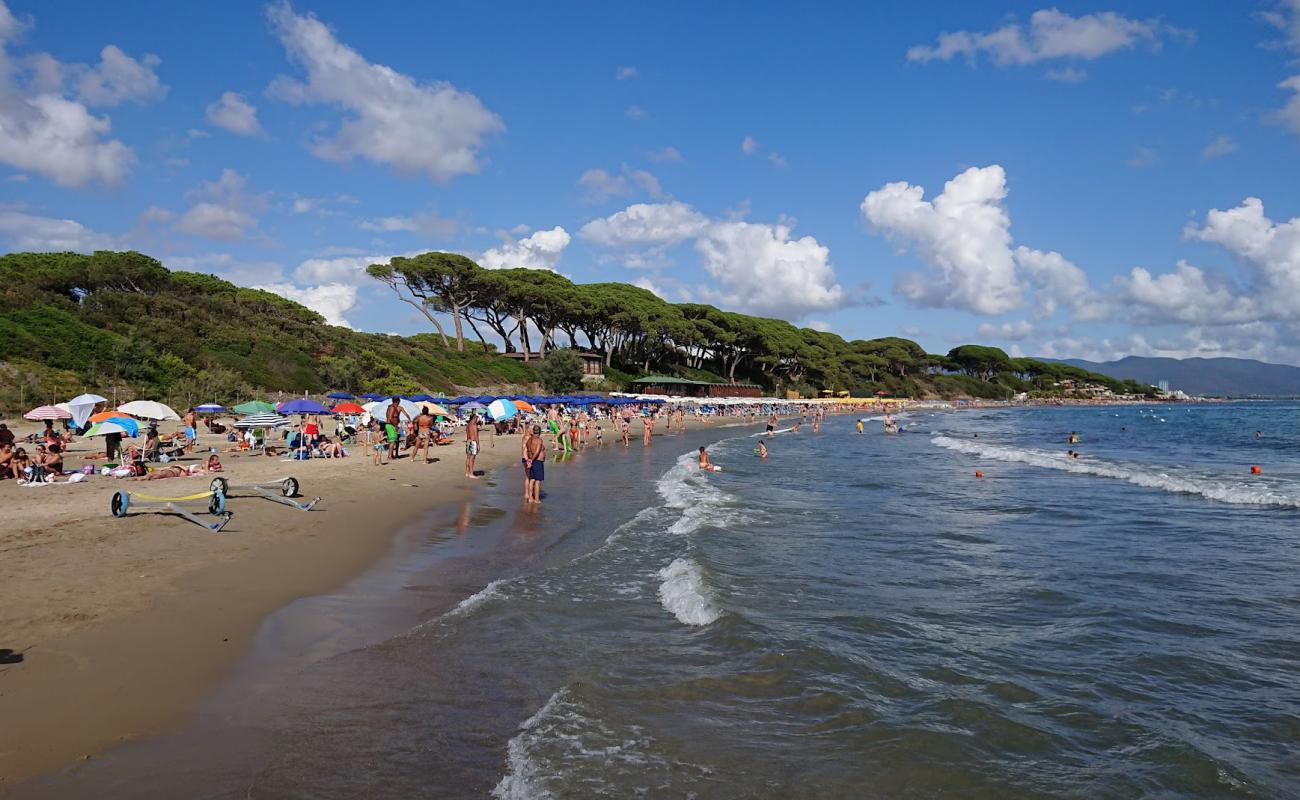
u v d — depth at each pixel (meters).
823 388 126.31
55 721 4.92
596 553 11.17
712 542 12.23
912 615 8.19
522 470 23.39
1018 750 5.00
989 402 161.25
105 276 53.72
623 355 97.94
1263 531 13.71
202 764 4.49
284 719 5.20
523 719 5.38
